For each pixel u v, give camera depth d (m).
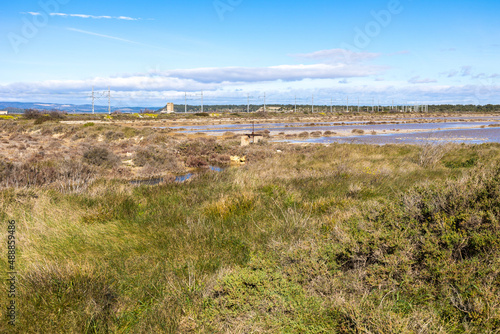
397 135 43.94
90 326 3.07
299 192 8.31
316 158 19.58
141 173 17.86
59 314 3.15
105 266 4.06
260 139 32.78
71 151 26.53
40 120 59.47
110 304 3.43
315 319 3.00
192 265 4.16
